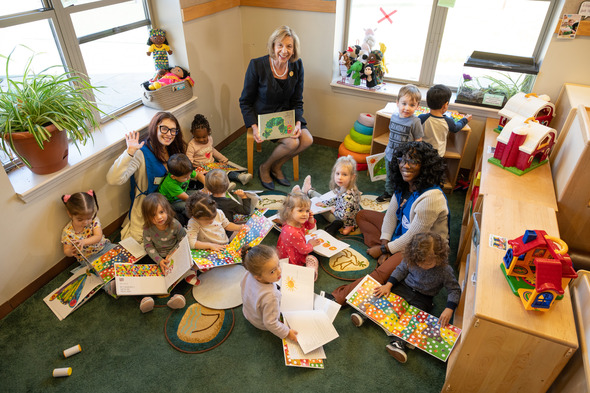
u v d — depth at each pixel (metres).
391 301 2.03
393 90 3.27
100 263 2.22
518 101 2.47
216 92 3.39
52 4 2.18
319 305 2.09
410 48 3.24
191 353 1.92
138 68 2.94
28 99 1.94
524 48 2.90
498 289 1.45
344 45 3.43
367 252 2.46
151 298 2.09
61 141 2.10
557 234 1.67
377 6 3.15
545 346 1.33
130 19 2.74
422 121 2.71
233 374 1.83
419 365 1.88
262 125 2.88
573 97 2.34
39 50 2.22
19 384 1.78
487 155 2.35
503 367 1.47
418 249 1.83
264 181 3.14
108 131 2.58
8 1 2.00
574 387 1.31
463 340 1.46
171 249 2.22
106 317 2.09
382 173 2.96
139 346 1.95
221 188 2.49
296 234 2.21
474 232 2.01
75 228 2.22
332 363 1.88
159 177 2.55
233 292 2.21
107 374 1.83
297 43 2.78
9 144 1.94
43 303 2.15
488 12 2.86
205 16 3.02
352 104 3.43
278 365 1.87
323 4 3.08
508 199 1.88
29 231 2.09
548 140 2.12
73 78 2.14
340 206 2.62
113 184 2.38
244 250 1.87
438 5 2.93
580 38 2.46
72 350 1.89
